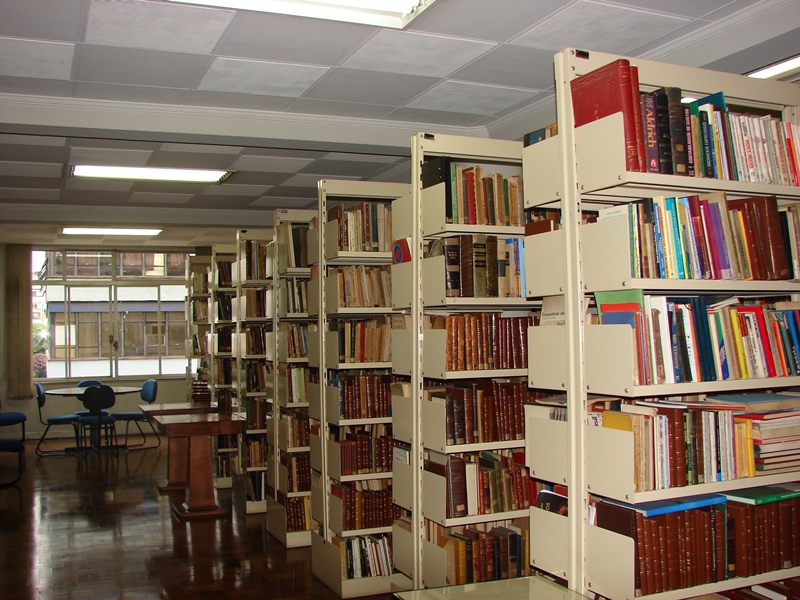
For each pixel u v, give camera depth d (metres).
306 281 5.57
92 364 12.01
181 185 7.32
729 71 3.95
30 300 11.41
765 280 2.55
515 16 3.60
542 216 3.41
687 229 2.42
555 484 2.69
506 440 3.46
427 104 5.05
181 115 4.92
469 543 3.35
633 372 2.24
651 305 2.33
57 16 3.42
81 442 10.89
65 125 4.64
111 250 12.23
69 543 5.49
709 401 2.59
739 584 2.48
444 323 3.43
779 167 2.66
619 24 3.73
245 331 7.05
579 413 2.41
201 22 3.54
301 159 6.33
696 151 2.45
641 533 2.28
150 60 4.03
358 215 4.48
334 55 4.06
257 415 6.73
